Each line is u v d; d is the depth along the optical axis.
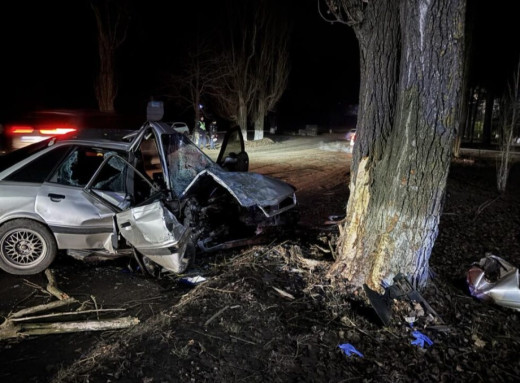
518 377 3.60
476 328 4.24
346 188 11.62
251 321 3.83
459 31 3.83
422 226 4.33
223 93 25.86
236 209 6.00
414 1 3.81
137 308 4.18
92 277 4.82
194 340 3.46
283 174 13.80
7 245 4.60
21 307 4.08
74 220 4.70
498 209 10.15
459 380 3.49
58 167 4.88
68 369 3.06
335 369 3.42
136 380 2.98
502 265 4.99
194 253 5.10
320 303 4.31
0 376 3.06
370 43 4.52
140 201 5.40
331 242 5.91
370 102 4.56
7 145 10.52
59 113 11.05
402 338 3.91
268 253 5.36
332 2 4.67
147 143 7.34
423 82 3.95
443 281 5.20
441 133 4.06
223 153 7.20
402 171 4.21
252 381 3.14
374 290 4.41
